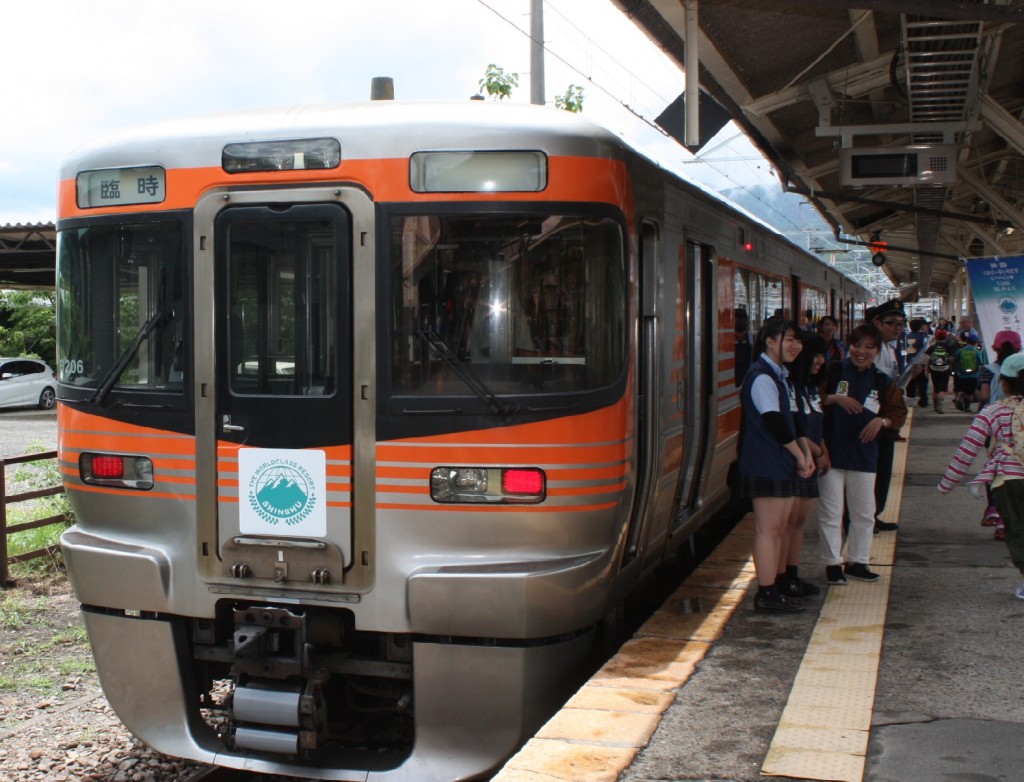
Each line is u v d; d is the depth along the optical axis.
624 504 5.11
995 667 5.11
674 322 6.28
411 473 4.83
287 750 4.92
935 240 27.72
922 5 6.89
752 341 9.08
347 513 4.89
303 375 4.97
